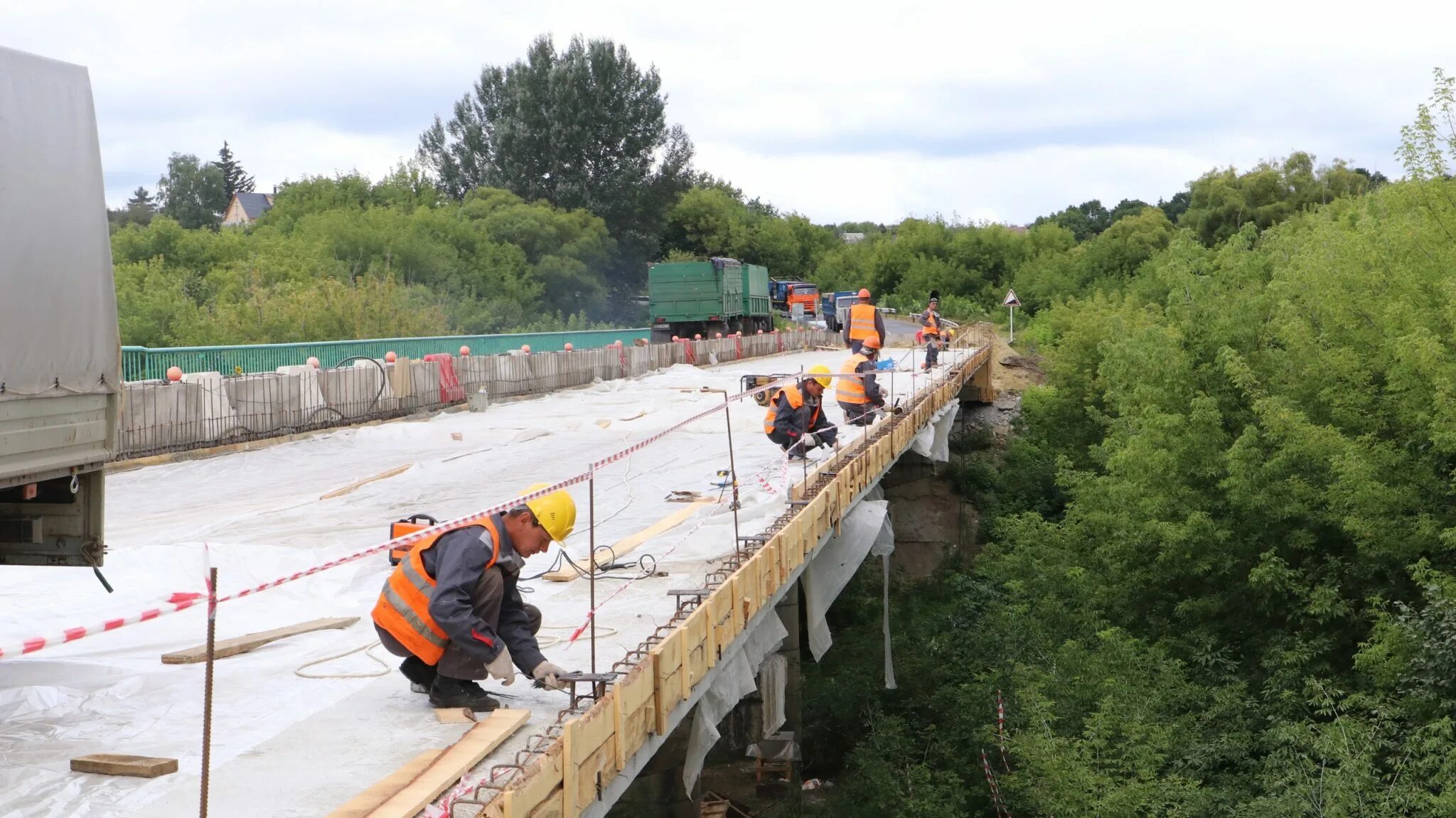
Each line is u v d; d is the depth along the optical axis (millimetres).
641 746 6418
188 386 18797
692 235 88875
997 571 30000
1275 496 21031
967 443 40156
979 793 20453
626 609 8531
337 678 6719
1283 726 17156
